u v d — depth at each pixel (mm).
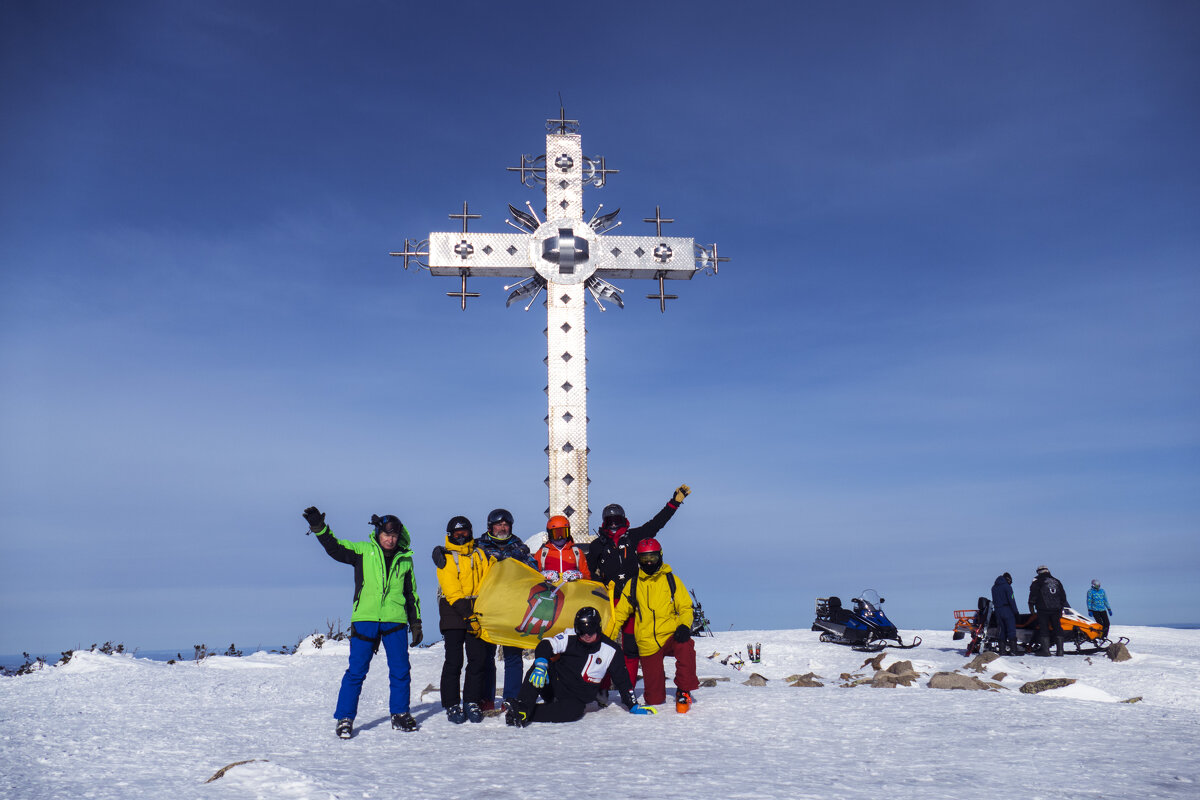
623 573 8586
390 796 4594
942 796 4410
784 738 6324
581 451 15508
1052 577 17734
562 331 15906
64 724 8008
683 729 6879
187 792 4773
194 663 15875
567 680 7402
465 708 7727
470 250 16000
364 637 7219
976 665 14320
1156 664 15000
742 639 20141
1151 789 4547
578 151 16594
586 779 4969
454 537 7879
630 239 16406
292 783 4781
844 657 16703
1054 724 6770
